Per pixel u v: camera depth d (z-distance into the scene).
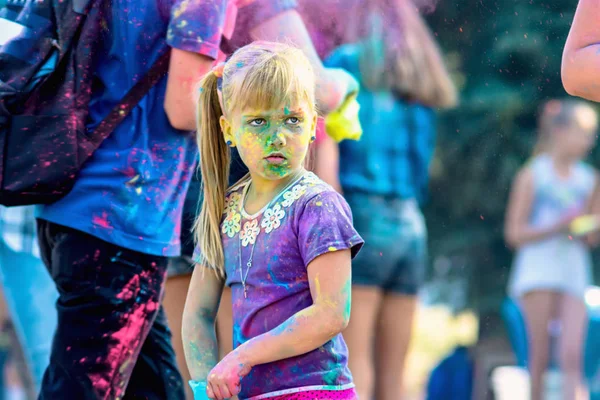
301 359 6.12
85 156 7.41
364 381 10.45
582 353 14.59
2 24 7.53
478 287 21.61
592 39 7.06
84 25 7.46
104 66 7.54
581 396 14.05
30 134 7.34
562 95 20.61
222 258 6.53
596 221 14.24
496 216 21.45
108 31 7.50
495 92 20.69
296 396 6.11
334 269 6.04
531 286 14.20
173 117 7.52
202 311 6.68
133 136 7.52
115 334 7.47
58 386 7.44
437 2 20.28
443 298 21.94
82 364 7.40
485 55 20.73
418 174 11.16
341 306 6.02
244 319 6.29
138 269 7.53
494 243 21.52
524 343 14.32
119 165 7.47
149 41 7.49
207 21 7.39
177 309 9.16
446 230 21.66
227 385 5.97
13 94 7.36
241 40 8.06
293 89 6.16
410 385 19.84
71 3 7.45
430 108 11.35
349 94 8.35
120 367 7.51
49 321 12.06
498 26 20.53
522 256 14.45
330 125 8.33
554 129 14.55
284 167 6.19
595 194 14.39
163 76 7.54
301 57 6.33
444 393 14.39
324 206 6.12
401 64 11.11
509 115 20.80
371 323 10.61
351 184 10.74
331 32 11.33
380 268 10.60
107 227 7.42
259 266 6.23
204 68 7.44
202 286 6.69
